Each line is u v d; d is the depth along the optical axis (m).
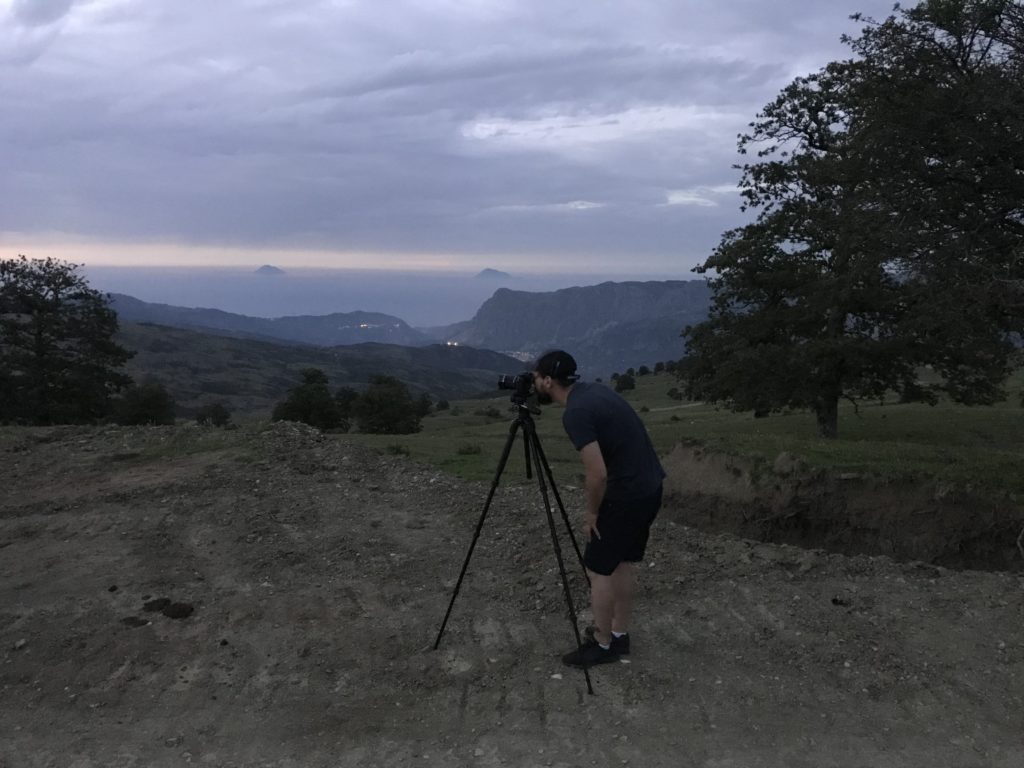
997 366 23.75
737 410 28.45
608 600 4.08
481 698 3.84
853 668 4.12
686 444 12.44
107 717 3.71
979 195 9.88
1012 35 9.86
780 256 26.69
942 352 24.25
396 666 4.15
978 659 4.23
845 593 5.14
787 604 4.94
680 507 11.53
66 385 40.50
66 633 4.49
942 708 3.76
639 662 4.20
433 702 3.81
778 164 25.41
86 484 8.05
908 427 34.06
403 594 5.11
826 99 23.23
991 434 32.09
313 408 47.81
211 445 9.48
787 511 10.20
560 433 30.77
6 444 9.93
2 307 39.50
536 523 6.63
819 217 18.61
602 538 4.00
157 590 5.11
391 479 8.20
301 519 6.70
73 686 3.97
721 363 27.81
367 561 5.71
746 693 3.87
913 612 4.84
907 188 10.34
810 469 10.22
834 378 26.33
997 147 9.16
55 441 10.28
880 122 10.52
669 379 97.00
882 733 3.54
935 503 9.29
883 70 10.89
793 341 27.59
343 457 8.87
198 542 6.08
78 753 3.41
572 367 4.23
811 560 5.71
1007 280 9.09
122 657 4.24
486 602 5.02
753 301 28.17
